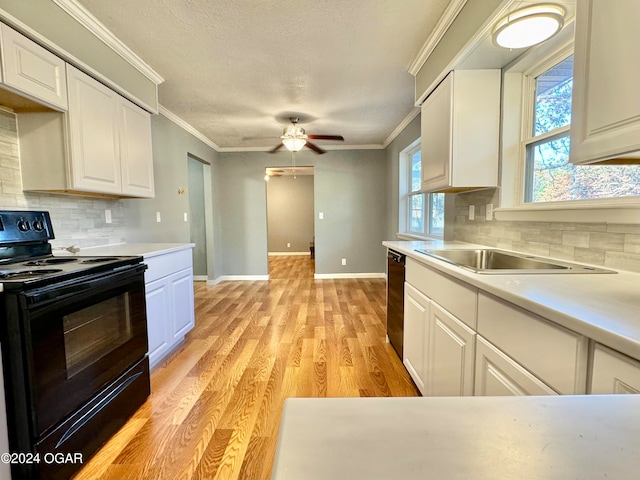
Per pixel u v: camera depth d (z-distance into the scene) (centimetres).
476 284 115
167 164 357
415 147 410
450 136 203
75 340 135
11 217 169
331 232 552
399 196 452
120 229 275
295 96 317
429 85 231
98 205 248
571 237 153
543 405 40
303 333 297
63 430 128
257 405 185
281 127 420
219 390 201
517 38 146
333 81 283
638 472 29
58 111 178
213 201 515
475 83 200
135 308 179
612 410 39
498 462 31
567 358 78
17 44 148
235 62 247
